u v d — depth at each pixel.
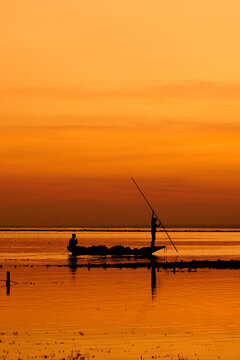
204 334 56.47
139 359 47.41
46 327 59.78
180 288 92.31
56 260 171.88
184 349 50.66
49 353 49.31
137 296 82.62
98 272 124.12
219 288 92.12
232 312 68.56
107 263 156.38
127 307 72.38
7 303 75.81
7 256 192.88
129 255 194.50
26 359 47.53
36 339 54.34
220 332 57.41
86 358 47.66
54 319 64.06
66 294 85.00
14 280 105.81
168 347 51.34
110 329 58.81
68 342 53.22
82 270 129.75
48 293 86.38
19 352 49.66
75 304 74.88
